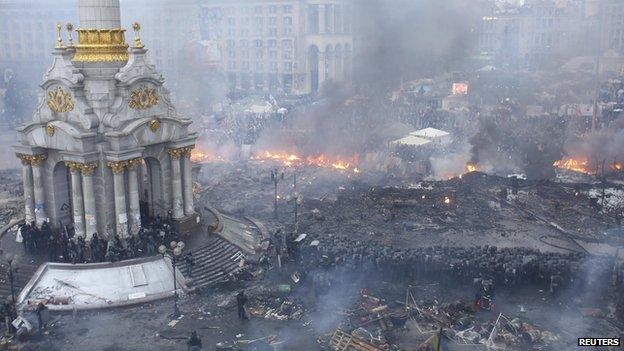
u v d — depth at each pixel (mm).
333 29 184625
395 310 50375
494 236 69312
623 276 55125
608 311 50281
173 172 63000
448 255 58000
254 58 187000
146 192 66250
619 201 80250
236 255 60938
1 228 67625
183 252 58469
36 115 61000
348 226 72312
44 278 53719
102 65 58906
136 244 56812
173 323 49125
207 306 52125
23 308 49406
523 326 46938
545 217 75312
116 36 60500
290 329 48062
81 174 57969
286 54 182875
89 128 57094
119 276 53906
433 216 75750
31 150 59438
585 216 75250
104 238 58594
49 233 58719
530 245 66438
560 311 50406
